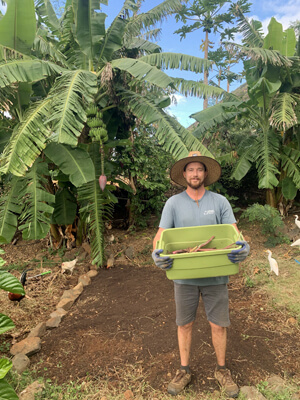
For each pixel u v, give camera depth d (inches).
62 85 160.1
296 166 253.3
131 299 146.8
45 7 252.1
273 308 131.5
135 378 92.9
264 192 329.1
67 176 198.8
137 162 246.8
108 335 117.3
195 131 267.9
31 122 153.3
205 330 115.1
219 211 83.9
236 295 147.0
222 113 268.8
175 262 70.3
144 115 195.5
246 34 278.5
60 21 259.1
